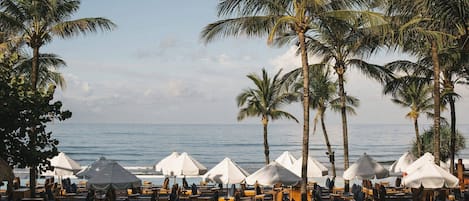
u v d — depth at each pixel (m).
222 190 27.64
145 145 115.50
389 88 26.72
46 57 25.45
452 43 21.88
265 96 33.22
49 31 21.92
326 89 33.50
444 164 24.25
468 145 122.00
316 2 17.38
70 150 98.94
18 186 25.44
